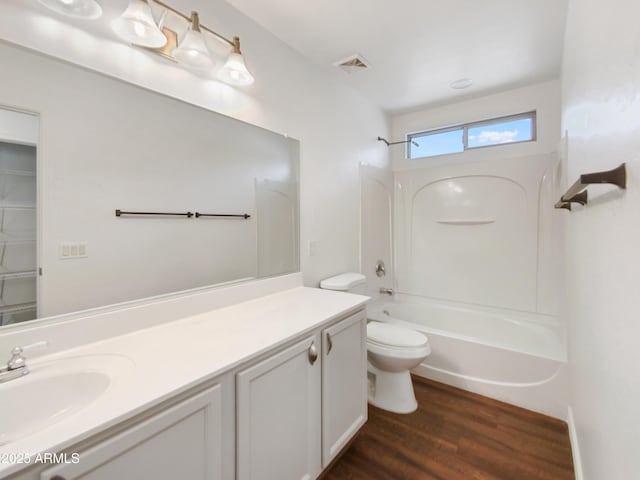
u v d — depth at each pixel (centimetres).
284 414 121
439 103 302
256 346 111
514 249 273
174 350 108
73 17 110
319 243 231
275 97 193
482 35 193
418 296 324
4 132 98
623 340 64
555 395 197
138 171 130
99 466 70
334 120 246
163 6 126
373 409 209
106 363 99
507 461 161
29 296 103
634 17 56
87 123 115
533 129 269
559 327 238
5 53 97
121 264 126
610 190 75
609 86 76
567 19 172
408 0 162
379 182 309
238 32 169
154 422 79
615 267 71
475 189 291
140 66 129
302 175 215
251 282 178
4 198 98
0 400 82
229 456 101
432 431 185
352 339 165
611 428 75
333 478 151
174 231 144
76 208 113
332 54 214
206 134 156
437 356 243
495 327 274
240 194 174
